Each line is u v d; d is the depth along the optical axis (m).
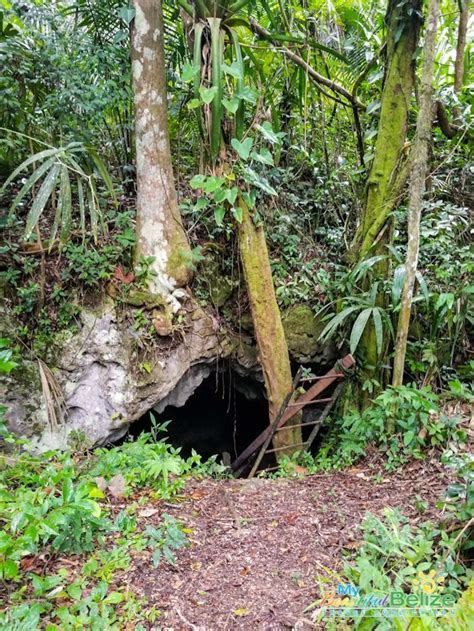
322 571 1.96
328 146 4.52
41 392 2.85
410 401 2.80
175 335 3.16
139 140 2.97
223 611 1.75
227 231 3.44
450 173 3.81
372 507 2.40
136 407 3.05
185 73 2.82
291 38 3.44
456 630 1.37
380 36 4.14
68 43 3.13
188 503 2.45
